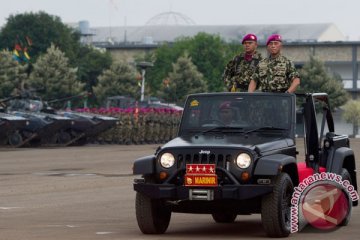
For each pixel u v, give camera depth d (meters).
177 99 147.50
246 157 22.59
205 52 169.25
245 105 25.00
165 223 24.09
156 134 95.56
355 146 87.06
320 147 26.39
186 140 23.84
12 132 79.88
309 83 154.75
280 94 25.16
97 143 92.12
